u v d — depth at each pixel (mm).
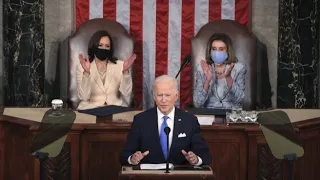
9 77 24594
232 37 24391
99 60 23250
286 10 25312
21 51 24719
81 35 24281
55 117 13031
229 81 23969
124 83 22844
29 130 16078
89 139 16750
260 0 25625
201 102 23344
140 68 25562
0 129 17391
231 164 16875
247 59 24359
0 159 17469
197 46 24422
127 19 25375
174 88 13531
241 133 16703
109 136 16797
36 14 24781
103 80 23172
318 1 24938
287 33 25422
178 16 25422
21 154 16922
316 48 25188
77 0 25188
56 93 25625
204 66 23406
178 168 12398
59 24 25406
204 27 24594
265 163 16469
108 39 23656
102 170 16906
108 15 25312
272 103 26016
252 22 25766
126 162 13461
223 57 24031
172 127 13664
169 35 25516
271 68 25938
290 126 12141
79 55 22250
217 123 17406
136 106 25641
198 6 25391
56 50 25469
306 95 25516
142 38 25500
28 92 24953
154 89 13562
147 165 12539
